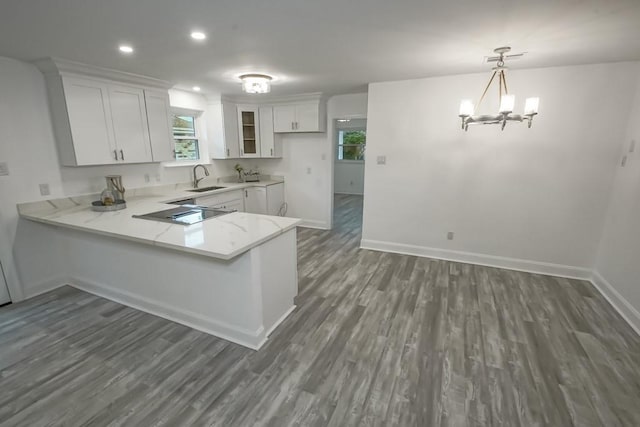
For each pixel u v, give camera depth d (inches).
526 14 73.4
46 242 121.0
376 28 82.4
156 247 97.7
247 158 224.1
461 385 74.1
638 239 100.9
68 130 116.3
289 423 64.0
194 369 79.3
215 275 89.0
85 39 89.0
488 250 147.7
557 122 126.3
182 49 98.7
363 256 161.8
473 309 108.5
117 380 75.5
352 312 106.8
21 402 69.2
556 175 130.2
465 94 137.3
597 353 85.6
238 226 95.6
